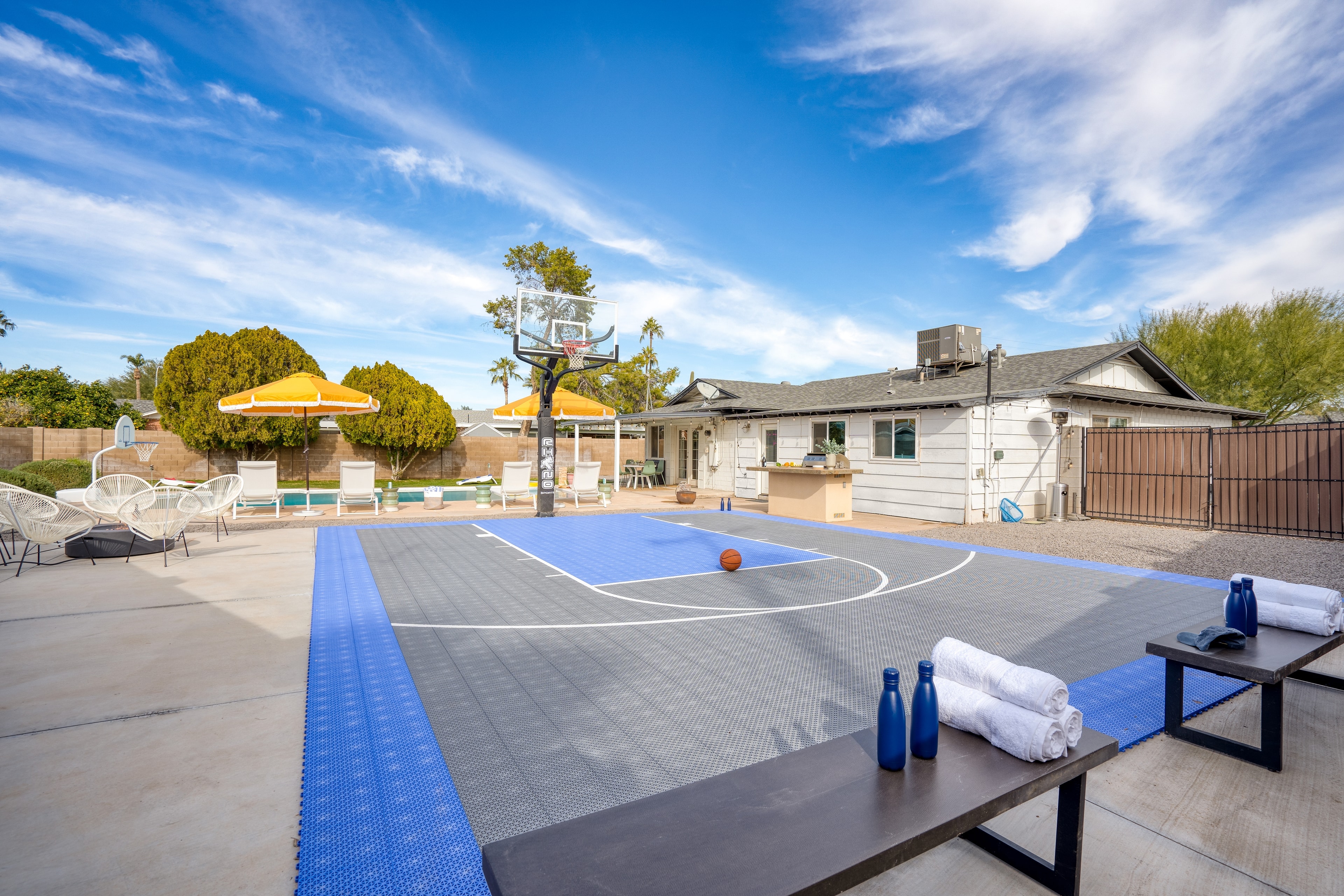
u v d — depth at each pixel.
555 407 15.16
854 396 17.42
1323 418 22.80
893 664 4.28
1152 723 3.39
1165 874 2.18
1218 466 12.06
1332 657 4.50
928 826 1.59
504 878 1.36
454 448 25.03
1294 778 2.86
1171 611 5.82
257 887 1.94
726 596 6.33
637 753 2.92
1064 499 13.66
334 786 2.59
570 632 5.01
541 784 2.62
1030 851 2.30
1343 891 2.08
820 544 9.98
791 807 1.69
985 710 2.11
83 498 8.09
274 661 4.23
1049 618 5.53
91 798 2.46
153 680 3.82
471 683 3.86
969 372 16.67
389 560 8.22
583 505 15.90
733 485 20.16
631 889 1.32
